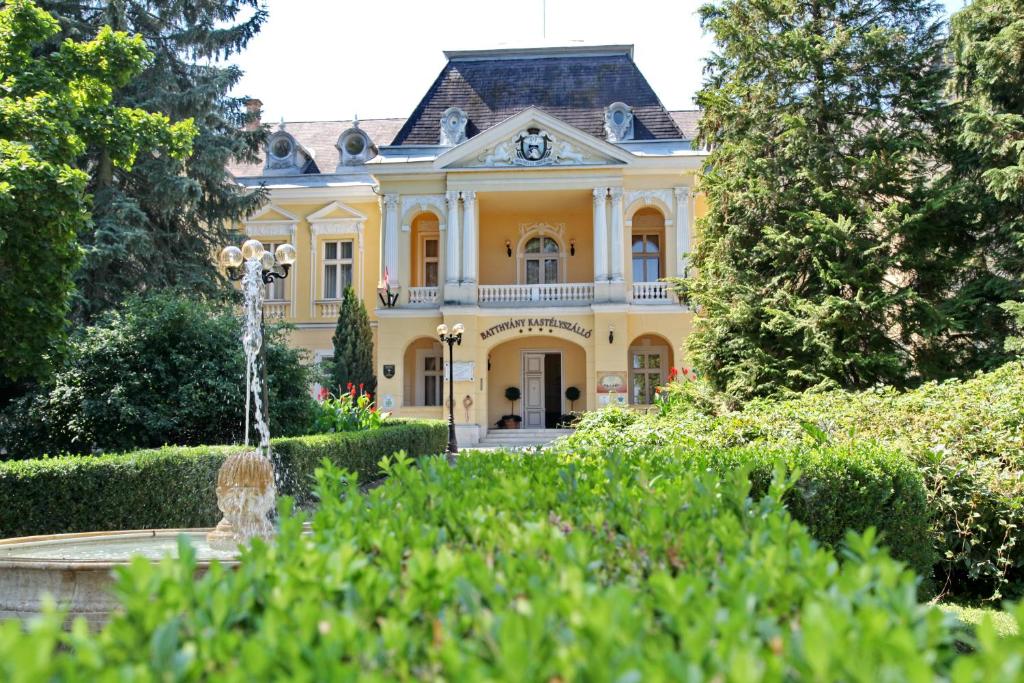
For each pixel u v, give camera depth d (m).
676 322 29.59
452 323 29.72
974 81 18.77
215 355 16.22
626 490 4.28
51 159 12.61
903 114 18.75
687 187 29.70
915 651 1.95
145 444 15.44
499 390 32.28
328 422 18.92
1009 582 8.02
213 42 25.58
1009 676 1.76
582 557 2.83
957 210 17.97
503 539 3.32
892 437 9.30
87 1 24.59
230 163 35.78
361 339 28.92
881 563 2.54
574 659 1.95
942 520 8.16
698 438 9.70
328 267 34.00
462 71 33.19
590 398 29.50
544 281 32.75
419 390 32.00
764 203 18.75
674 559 3.14
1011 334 17.72
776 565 2.72
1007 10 17.92
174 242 26.16
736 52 19.45
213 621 2.37
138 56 14.34
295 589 2.54
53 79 13.32
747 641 2.07
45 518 9.73
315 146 37.09
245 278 14.58
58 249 12.05
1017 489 8.05
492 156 30.06
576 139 29.69
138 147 14.51
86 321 22.78
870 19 19.39
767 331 18.06
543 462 6.13
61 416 15.55
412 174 30.39
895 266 17.97
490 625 2.25
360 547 3.28
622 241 29.64
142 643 2.27
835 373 17.20
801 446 7.96
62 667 1.92
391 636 2.22
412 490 4.44
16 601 5.70
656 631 2.31
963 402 9.62
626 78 32.56
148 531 7.91
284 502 3.94
